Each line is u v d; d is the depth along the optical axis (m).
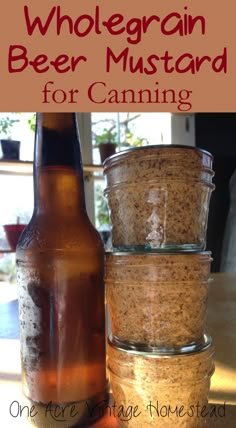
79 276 0.22
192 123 1.35
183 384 0.19
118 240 0.21
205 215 0.21
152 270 0.19
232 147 1.34
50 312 0.22
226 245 1.25
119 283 0.20
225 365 0.30
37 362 0.22
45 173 0.23
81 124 1.14
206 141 1.35
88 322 0.22
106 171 0.22
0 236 0.89
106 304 0.22
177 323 0.19
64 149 0.23
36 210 0.23
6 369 0.32
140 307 0.19
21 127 1.01
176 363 0.18
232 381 0.27
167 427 0.19
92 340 0.22
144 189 0.20
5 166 0.94
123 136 1.26
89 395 0.22
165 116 1.30
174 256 0.19
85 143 1.15
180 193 0.20
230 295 0.63
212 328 0.42
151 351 0.19
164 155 0.19
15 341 0.41
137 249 0.20
